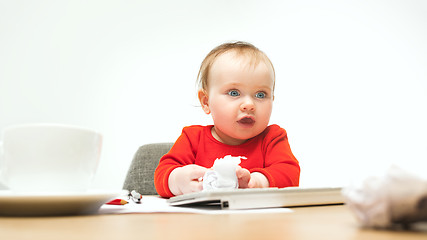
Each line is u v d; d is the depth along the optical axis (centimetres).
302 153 284
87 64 278
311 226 34
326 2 300
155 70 287
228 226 35
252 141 124
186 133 129
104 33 284
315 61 295
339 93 290
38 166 49
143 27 291
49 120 267
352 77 291
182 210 53
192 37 296
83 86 275
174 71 290
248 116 113
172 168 99
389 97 285
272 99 120
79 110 272
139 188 155
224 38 297
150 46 289
